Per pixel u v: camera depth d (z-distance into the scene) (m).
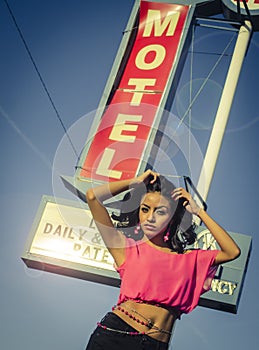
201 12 12.90
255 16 12.50
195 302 4.47
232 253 4.58
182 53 12.20
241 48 12.24
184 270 4.50
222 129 11.39
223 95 11.80
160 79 11.96
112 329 4.34
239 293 9.90
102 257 10.50
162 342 4.36
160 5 12.79
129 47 12.56
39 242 10.70
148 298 4.39
